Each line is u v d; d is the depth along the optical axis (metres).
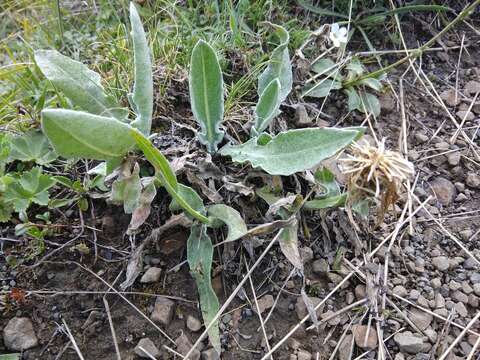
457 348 0.32
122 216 0.35
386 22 0.50
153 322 0.32
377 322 0.32
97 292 0.33
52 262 0.33
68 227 0.34
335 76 0.43
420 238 0.37
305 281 0.34
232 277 0.33
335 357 0.32
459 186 0.40
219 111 0.36
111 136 0.28
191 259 0.32
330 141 0.31
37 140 0.37
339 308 0.33
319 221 0.36
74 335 0.32
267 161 0.33
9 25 0.59
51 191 0.36
